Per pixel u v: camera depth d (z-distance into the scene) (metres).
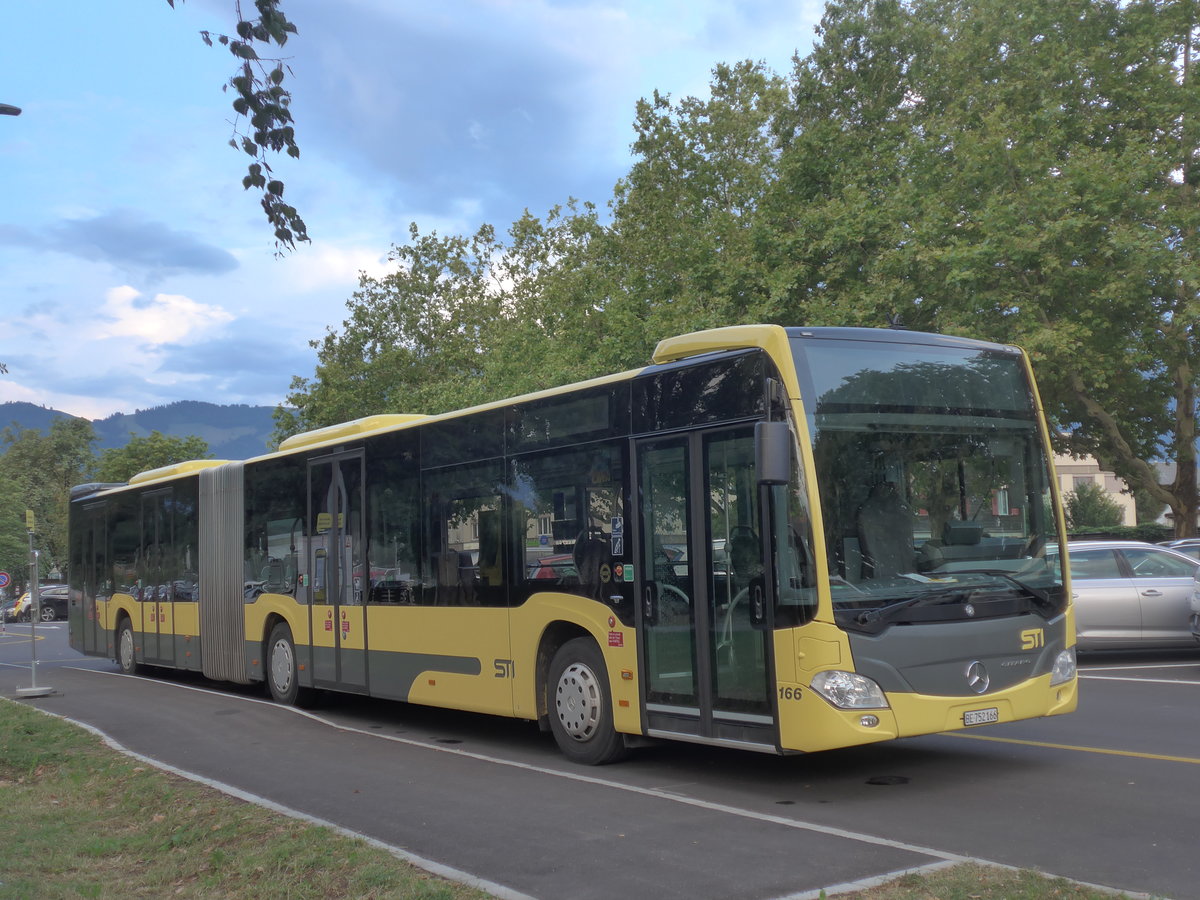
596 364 30.20
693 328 26.19
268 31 6.73
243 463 15.84
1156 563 15.60
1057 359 23.84
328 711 13.98
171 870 6.58
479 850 6.66
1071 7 26.19
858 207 25.16
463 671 10.92
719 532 8.27
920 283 23.78
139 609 19.25
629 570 9.02
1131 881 5.56
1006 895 5.11
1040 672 8.20
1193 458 29.78
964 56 26.94
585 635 9.71
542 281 41.56
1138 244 22.19
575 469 9.66
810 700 7.46
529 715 10.07
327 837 6.82
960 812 7.22
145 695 16.23
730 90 33.81
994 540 8.30
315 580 13.68
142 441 82.12
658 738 9.22
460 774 9.26
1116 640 15.26
